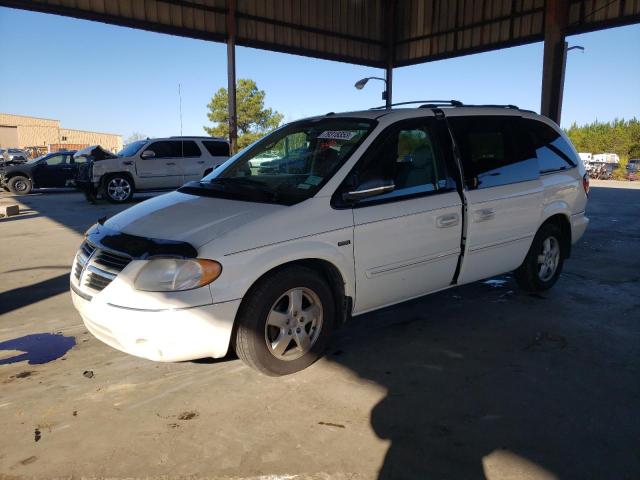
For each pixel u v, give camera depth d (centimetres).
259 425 272
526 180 447
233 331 310
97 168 1353
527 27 1672
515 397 300
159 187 1432
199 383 319
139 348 288
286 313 321
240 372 334
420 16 2030
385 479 229
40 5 1358
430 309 457
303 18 1877
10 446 254
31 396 304
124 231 321
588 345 376
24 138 8044
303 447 252
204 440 258
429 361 350
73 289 326
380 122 372
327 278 350
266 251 301
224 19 1695
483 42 1820
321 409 287
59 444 255
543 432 264
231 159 439
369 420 276
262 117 4612
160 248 288
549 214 468
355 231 338
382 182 355
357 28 2044
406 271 371
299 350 331
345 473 233
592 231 899
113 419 278
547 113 1552
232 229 299
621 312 449
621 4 1428
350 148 356
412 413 283
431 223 377
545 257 489
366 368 339
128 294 284
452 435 262
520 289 513
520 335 396
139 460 243
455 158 399
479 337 392
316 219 323
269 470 235
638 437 259
